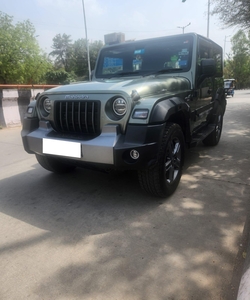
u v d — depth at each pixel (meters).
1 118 7.44
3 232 2.37
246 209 2.59
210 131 4.16
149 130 2.31
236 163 3.93
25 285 1.75
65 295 1.66
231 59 44.16
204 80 3.87
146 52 3.67
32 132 2.91
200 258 1.93
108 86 2.54
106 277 1.79
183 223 2.39
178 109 2.69
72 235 2.29
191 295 1.62
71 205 2.83
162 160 2.58
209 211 2.58
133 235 2.25
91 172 3.76
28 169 3.98
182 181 3.31
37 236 2.29
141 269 1.85
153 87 2.66
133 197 2.95
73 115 2.62
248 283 1.54
